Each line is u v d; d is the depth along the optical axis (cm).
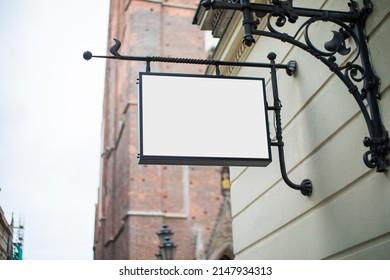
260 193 637
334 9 472
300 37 546
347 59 453
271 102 615
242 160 448
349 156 438
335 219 455
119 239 2300
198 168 2256
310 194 502
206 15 798
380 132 395
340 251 445
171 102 452
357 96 405
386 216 384
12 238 1327
